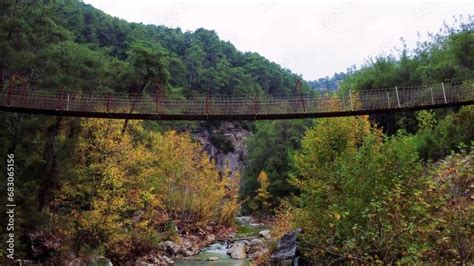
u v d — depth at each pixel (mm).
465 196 10977
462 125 28797
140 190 30062
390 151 15680
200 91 122375
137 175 30469
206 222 48344
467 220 10008
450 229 10102
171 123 71062
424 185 12555
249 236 47906
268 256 23156
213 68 136750
